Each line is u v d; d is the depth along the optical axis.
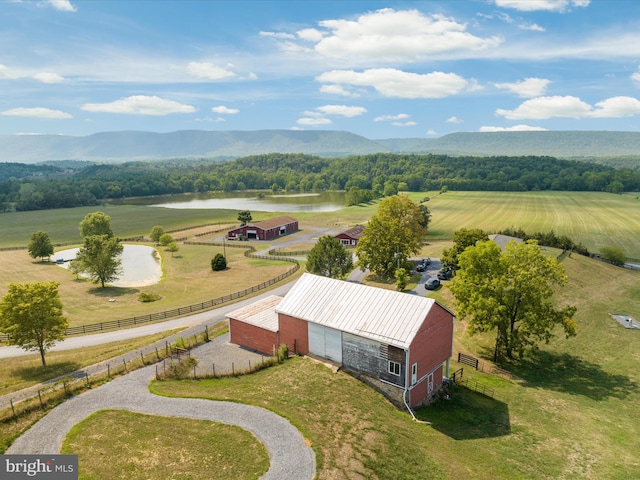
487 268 46.62
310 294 40.72
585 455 30.09
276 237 122.31
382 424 29.16
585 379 43.06
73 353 43.25
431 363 36.28
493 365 45.25
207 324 50.38
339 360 36.91
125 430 26.69
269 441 25.75
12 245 118.44
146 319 54.19
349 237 109.44
